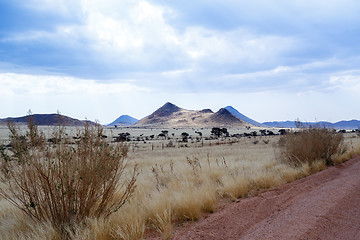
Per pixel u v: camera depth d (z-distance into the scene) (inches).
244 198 209.3
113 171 169.0
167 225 136.7
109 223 142.3
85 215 149.9
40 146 149.8
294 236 126.0
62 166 149.8
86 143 157.5
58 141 152.3
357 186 234.4
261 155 700.0
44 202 145.8
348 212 163.9
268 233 130.7
